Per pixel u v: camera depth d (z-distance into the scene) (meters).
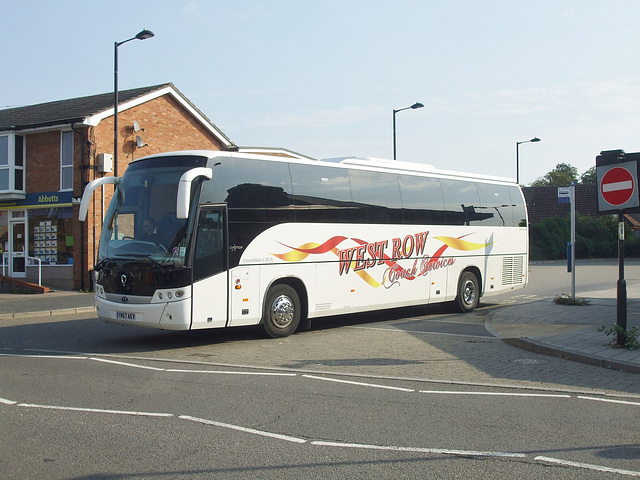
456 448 5.53
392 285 14.66
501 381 8.39
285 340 12.23
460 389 7.91
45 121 23.70
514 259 18.64
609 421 6.43
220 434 5.92
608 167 10.27
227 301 11.11
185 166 11.09
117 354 10.56
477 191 17.48
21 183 24.66
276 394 7.57
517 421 6.41
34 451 5.41
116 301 11.00
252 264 11.59
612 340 10.66
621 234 10.34
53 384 8.09
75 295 21.09
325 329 14.01
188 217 10.72
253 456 5.30
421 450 5.47
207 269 10.83
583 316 14.48
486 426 6.23
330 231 13.26
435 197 16.06
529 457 5.29
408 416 6.59
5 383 8.14
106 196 23.33
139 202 11.28
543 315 14.91
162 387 7.94
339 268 13.42
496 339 12.31
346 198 13.72
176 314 10.46
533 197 60.91
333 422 6.35
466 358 10.20
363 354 10.61
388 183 14.79
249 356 10.41
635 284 26.20
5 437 5.81
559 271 35.94
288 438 5.80
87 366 9.38
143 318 10.59
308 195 12.88
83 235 22.80
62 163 23.91
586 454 5.38
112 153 24.02
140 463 5.12
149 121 25.48
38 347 11.32
